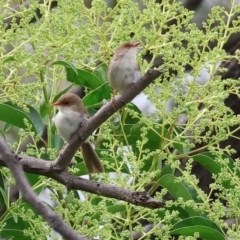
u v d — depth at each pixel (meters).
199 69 9.82
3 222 9.29
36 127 10.32
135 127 10.48
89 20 10.42
